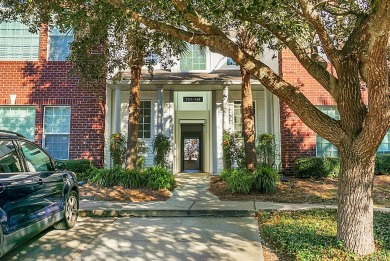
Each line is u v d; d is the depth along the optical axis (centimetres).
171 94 1396
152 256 447
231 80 1266
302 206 746
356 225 424
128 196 863
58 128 1232
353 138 429
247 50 929
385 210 698
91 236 543
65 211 573
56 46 1241
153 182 953
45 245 495
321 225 554
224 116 1295
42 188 482
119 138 1225
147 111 1408
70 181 596
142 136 1397
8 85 1223
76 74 1120
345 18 702
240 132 1354
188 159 1728
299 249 430
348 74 427
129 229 585
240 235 543
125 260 433
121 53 994
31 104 1223
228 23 827
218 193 923
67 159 1212
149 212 699
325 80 460
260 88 1349
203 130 1650
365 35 419
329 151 1227
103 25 778
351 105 429
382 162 1139
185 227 598
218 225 612
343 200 439
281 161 1236
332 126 443
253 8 465
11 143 448
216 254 453
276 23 566
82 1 561
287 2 577
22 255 452
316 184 1025
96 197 848
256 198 849
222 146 1313
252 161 1030
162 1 548
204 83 1263
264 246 487
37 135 1210
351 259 400
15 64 1228
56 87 1228
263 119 1396
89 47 942
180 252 461
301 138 1215
